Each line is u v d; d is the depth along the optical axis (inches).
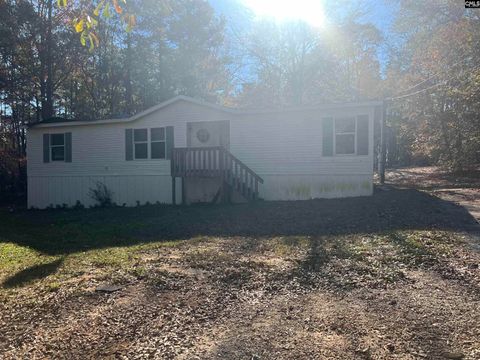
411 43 938.7
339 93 1111.6
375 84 1101.1
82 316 154.0
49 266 239.8
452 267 197.9
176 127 574.6
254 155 538.6
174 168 544.1
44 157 661.9
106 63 1042.1
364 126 488.1
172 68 1117.1
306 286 179.8
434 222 318.7
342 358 114.5
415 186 635.5
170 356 120.2
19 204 810.8
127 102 1078.4
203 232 343.6
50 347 129.6
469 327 130.8
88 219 480.7
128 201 607.2
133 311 156.8
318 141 508.7
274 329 135.8
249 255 244.8
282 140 525.3
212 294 173.5
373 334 128.6
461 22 737.0
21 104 974.4
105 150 618.8
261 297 168.1
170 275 202.5
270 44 1078.4
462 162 792.9
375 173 986.1
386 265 206.8
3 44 827.4
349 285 178.2
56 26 895.1
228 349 123.0
